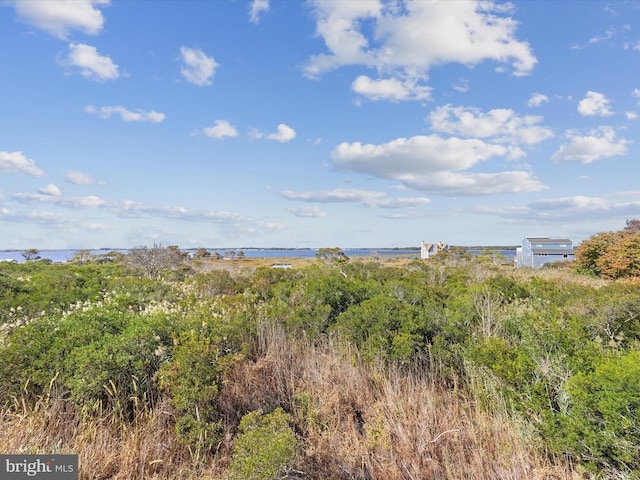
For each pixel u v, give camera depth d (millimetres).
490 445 3096
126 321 4418
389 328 5031
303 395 3871
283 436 2664
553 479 2688
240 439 2734
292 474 2699
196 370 3309
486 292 6520
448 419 3518
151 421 3170
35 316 5707
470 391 4027
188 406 3174
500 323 5230
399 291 7703
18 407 3293
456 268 16922
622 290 7527
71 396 3283
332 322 6328
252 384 3982
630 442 2469
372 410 3627
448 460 2926
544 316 4312
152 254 20109
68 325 4066
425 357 4711
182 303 7441
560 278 13031
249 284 11047
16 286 7477
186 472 2895
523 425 3166
